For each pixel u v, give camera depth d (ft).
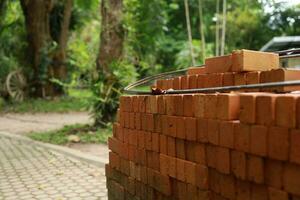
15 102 65.26
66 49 70.38
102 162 21.97
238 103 6.62
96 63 35.63
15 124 45.03
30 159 24.71
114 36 34.94
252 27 59.41
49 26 69.87
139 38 52.70
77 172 20.75
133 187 10.18
